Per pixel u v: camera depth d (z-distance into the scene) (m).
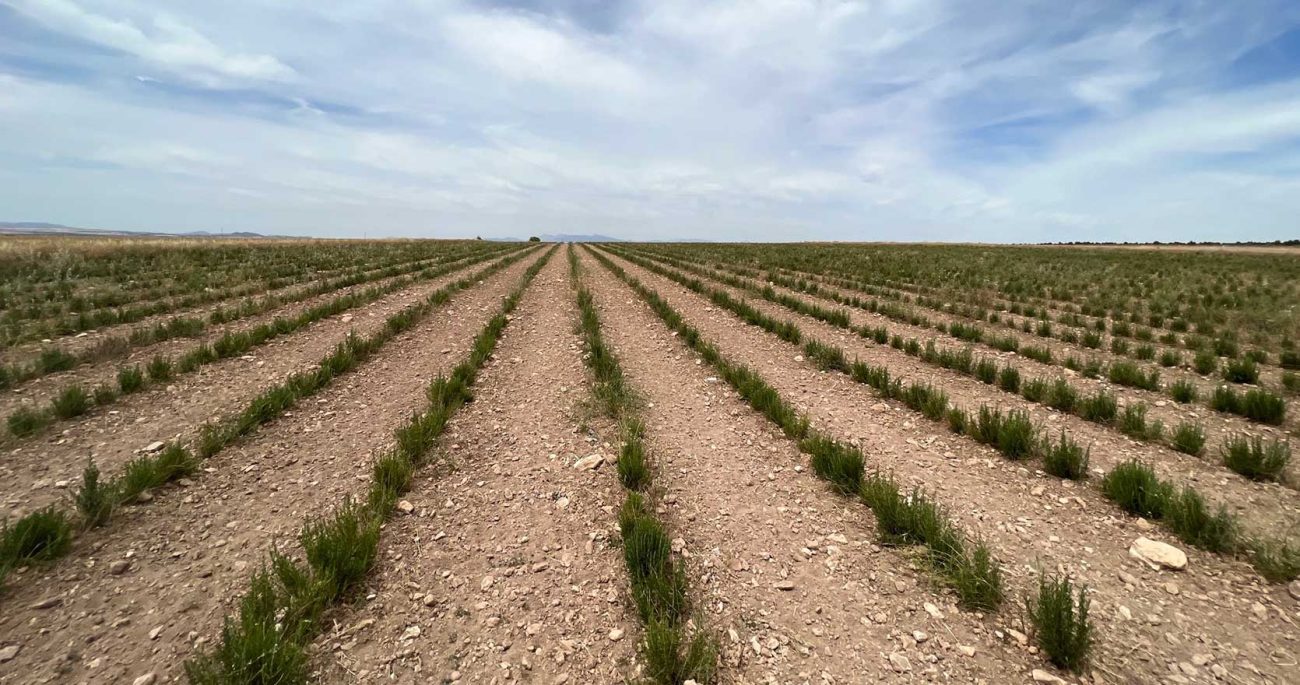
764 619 3.32
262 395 6.71
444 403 6.94
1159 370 8.95
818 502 4.79
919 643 3.12
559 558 3.94
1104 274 24.95
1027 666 2.92
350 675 2.86
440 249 49.81
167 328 9.78
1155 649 3.00
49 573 3.51
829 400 7.51
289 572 3.37
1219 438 6.05
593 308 14.65
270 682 2.68
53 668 2.79
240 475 4.99
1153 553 3.81
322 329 11.07
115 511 4.23
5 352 8.24
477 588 3.59
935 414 6.68
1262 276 21.97
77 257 21.05
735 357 9.88
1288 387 7.76
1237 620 3.22
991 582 3.43
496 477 5.17
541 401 7.34
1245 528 4.12
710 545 4.12
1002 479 5.11
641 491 4.92
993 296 17.67
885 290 18.77
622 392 7.41
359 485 4.89
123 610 3.23
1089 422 6.62
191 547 3.89
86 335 9.62
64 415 5.97
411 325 11.87
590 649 3.08
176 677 2.78
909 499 4.70
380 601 3.44
